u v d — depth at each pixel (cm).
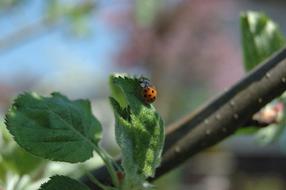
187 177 187
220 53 184
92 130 24
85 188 22
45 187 22
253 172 235
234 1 197
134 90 22
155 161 22
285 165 239
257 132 35
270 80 28
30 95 24
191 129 29
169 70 181
